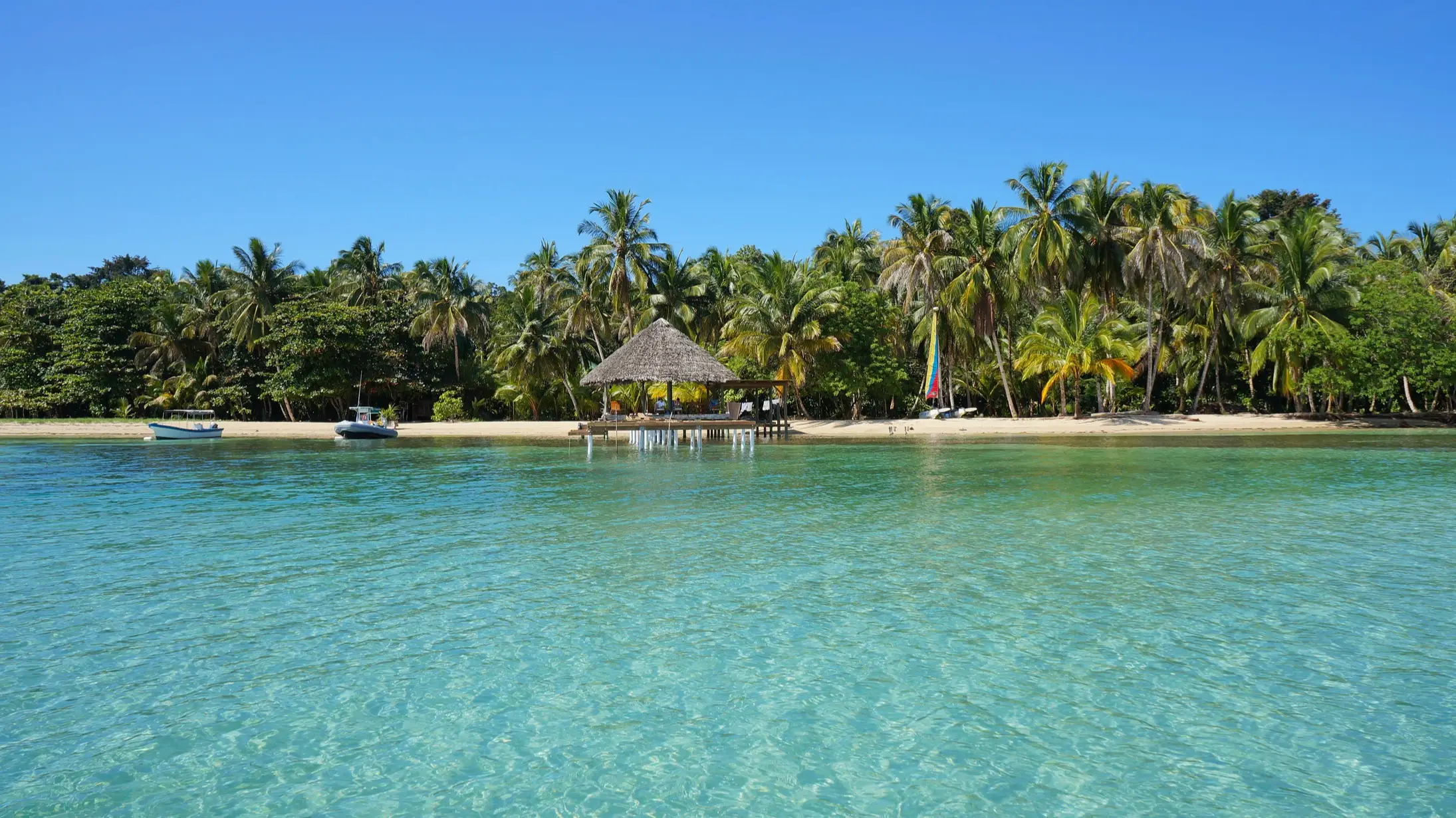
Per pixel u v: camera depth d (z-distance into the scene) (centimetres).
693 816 447
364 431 4362
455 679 637
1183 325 4953
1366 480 1892
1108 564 1003
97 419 6031
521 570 990
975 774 489
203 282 6269
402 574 972
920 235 4731
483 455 3080
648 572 977
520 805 460
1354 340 4147
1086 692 602
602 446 3703
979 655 679
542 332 5491
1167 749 516
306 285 6412
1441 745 516
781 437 4275
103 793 473
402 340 6162
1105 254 4534
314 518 1410
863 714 571
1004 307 4703
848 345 4828
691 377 3538
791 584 915
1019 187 4422
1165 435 4003
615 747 528
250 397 6122
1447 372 3969
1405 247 5188
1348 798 458
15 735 544
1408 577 922
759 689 615
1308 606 810
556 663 670
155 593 888
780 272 4644
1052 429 4312
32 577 960
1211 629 741
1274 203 6756
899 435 4359
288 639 731
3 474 2348
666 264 5231
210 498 1708
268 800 466
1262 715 561
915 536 1209
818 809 454
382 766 505
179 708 585
